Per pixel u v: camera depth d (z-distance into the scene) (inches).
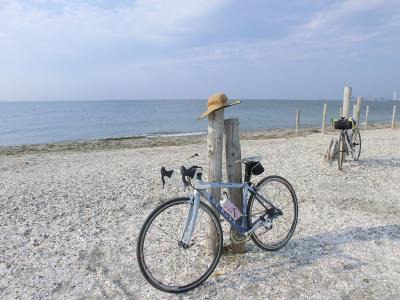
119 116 2738.7
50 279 149.5
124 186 313.6
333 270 149.3
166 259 162.2
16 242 190.1
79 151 737.0
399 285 137.2
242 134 1047.6
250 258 160.7
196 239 175.2
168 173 136.2
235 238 153.9
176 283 143.6
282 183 174.4
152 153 609.3
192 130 1481.3
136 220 224.5
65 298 135.1
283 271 149.4
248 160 152.9
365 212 224.8
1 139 1258.6
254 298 131.5
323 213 223.1
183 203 137.4
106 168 425.7
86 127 1734.7
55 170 438.9
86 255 172.1
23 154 700.0
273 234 181.2
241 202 154.9
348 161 397.1
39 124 1968.5
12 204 264.5
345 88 357.7
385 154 446.6
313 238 183.5
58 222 222.8
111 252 174.2
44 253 175.5
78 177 366.0
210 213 141.4
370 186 290.2
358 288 135.6
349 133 379.2
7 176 402.3
